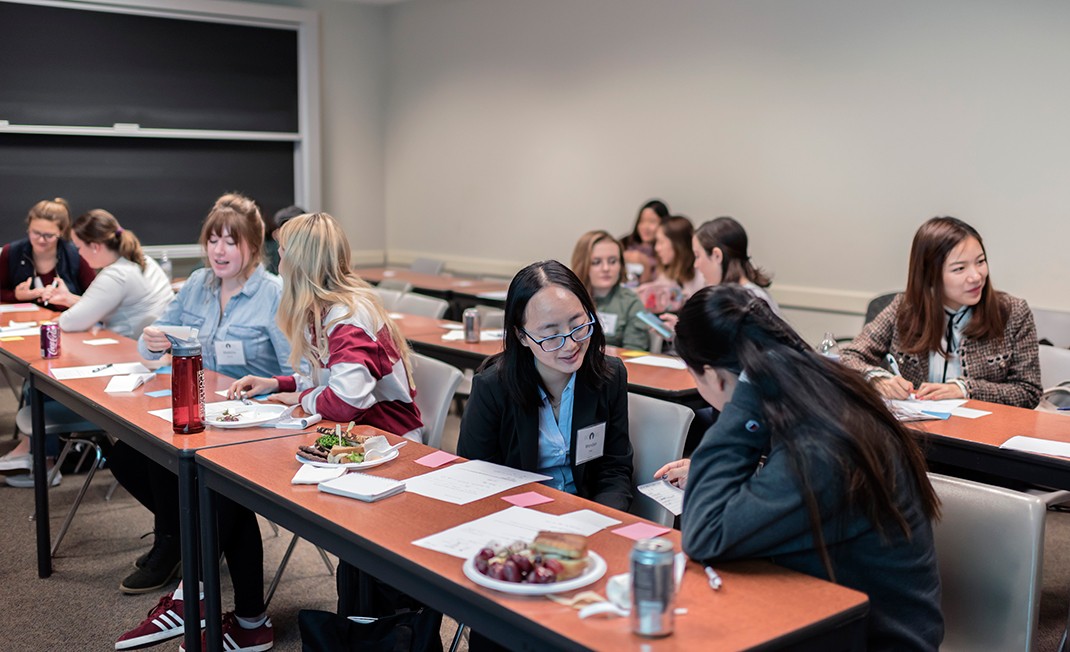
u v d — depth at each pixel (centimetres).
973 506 198
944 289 325
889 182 554
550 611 143
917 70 537
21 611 312
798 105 591
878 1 549
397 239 902
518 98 771
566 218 746
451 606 156
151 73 736
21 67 685
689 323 173
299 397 284
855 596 150
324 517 184
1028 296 506
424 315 520
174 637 291
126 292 441
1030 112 496
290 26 795
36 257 534
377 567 172
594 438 238
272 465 221
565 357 224
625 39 686
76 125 710
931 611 166
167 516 325
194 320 350
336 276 281
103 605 318
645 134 680
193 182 771
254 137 788
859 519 159
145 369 335
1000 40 504
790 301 605
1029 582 190
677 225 567
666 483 219
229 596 321
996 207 513
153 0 723
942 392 314
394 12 873
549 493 201
